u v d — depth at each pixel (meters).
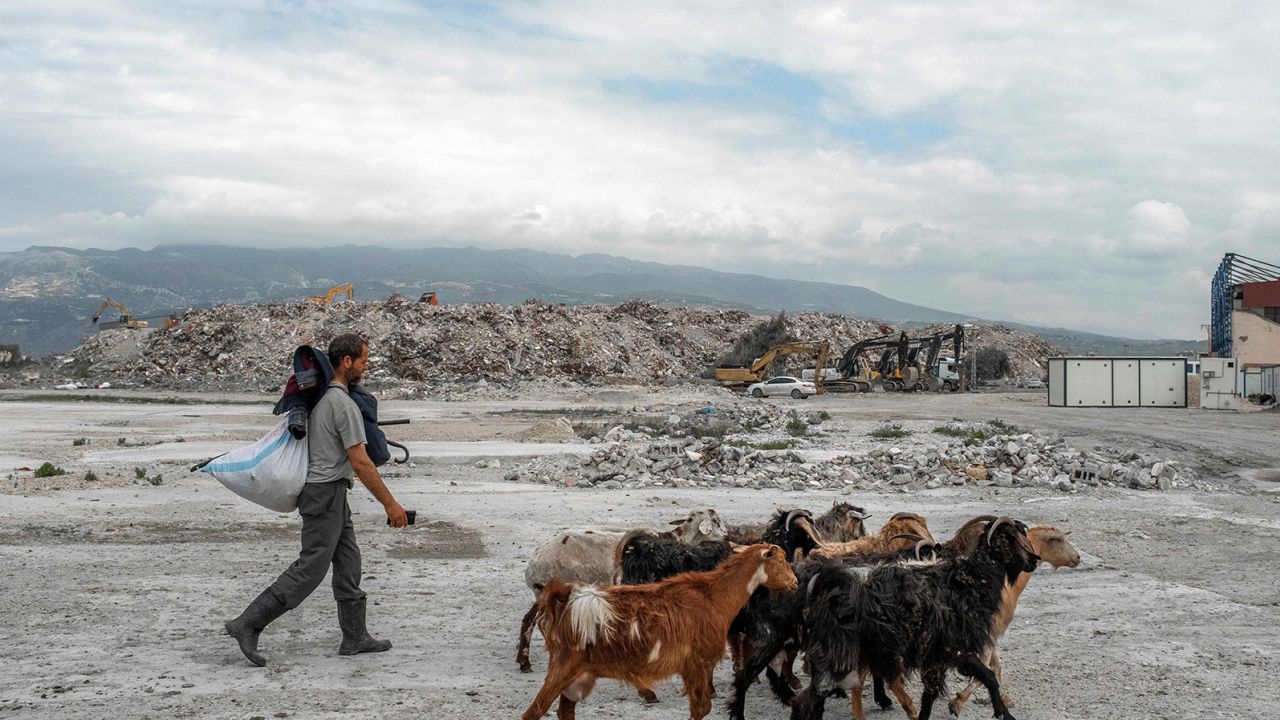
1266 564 12.88
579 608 5.97
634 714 6.94
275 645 8.30
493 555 12.91
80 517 15.31
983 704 7.41
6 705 6.56
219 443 29.33
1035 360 98.81
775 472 21.88
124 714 6.43
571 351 73.00
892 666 6.68
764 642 6.96
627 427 35.97
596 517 16.28
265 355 69.81
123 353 74.69
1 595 9.86
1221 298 64.88
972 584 6.86
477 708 6.76
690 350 83.06
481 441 30.78
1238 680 7.84
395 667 7.73
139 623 8.90
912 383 69.94
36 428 35.53
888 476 21.78
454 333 71.25
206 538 13.78
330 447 7.70
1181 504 18.81
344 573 8.02
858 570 6.90
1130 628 9.52
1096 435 34.25
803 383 61.59
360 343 8.06
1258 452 29.94
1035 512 17.44
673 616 6.20
